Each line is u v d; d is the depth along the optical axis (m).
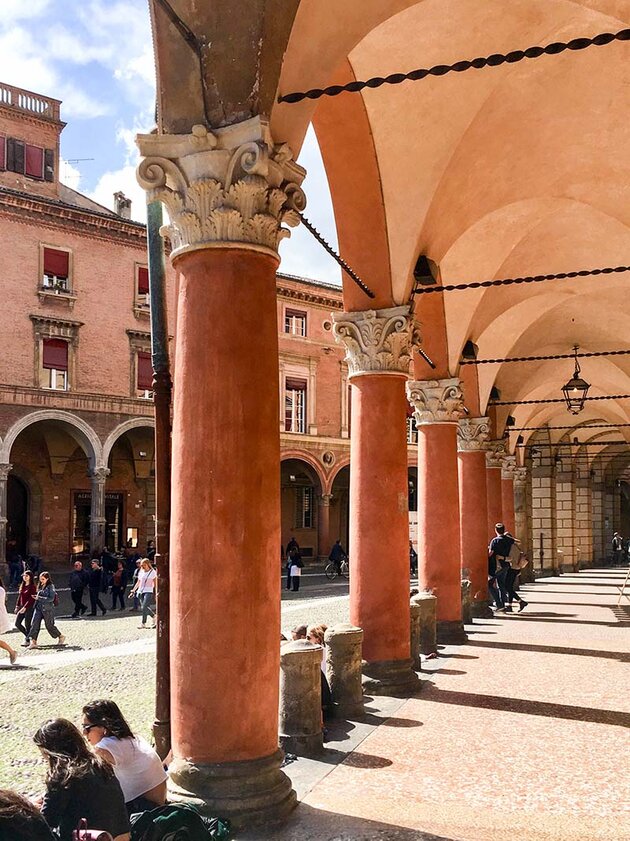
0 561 30.77
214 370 5.91
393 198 10.73
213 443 5.85
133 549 37.38
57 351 33.38
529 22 9.55
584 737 7.91
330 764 7.11
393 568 10.41
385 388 10.65
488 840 5.34
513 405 25.91
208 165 5.99
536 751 7.45
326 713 8.73
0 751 8.30
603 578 34.09
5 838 3.46
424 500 14.88
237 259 6.01
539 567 36.31
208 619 5.74
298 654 7.50
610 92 11.12
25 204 32.19
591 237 15.86
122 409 34.59
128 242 35.16
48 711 10.12
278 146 6.16
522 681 10.77
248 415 5.91
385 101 10.00
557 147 12.34
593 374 27.70
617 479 46.31
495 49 9.88
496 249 15.20
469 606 17.62
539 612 20.11
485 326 18.09
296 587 29.92
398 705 9.44
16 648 15.98
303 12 6.23
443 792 6.31
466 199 12.33
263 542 5.88
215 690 5.70
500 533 20.56
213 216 5.96
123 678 12.36
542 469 36.91
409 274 10.92
